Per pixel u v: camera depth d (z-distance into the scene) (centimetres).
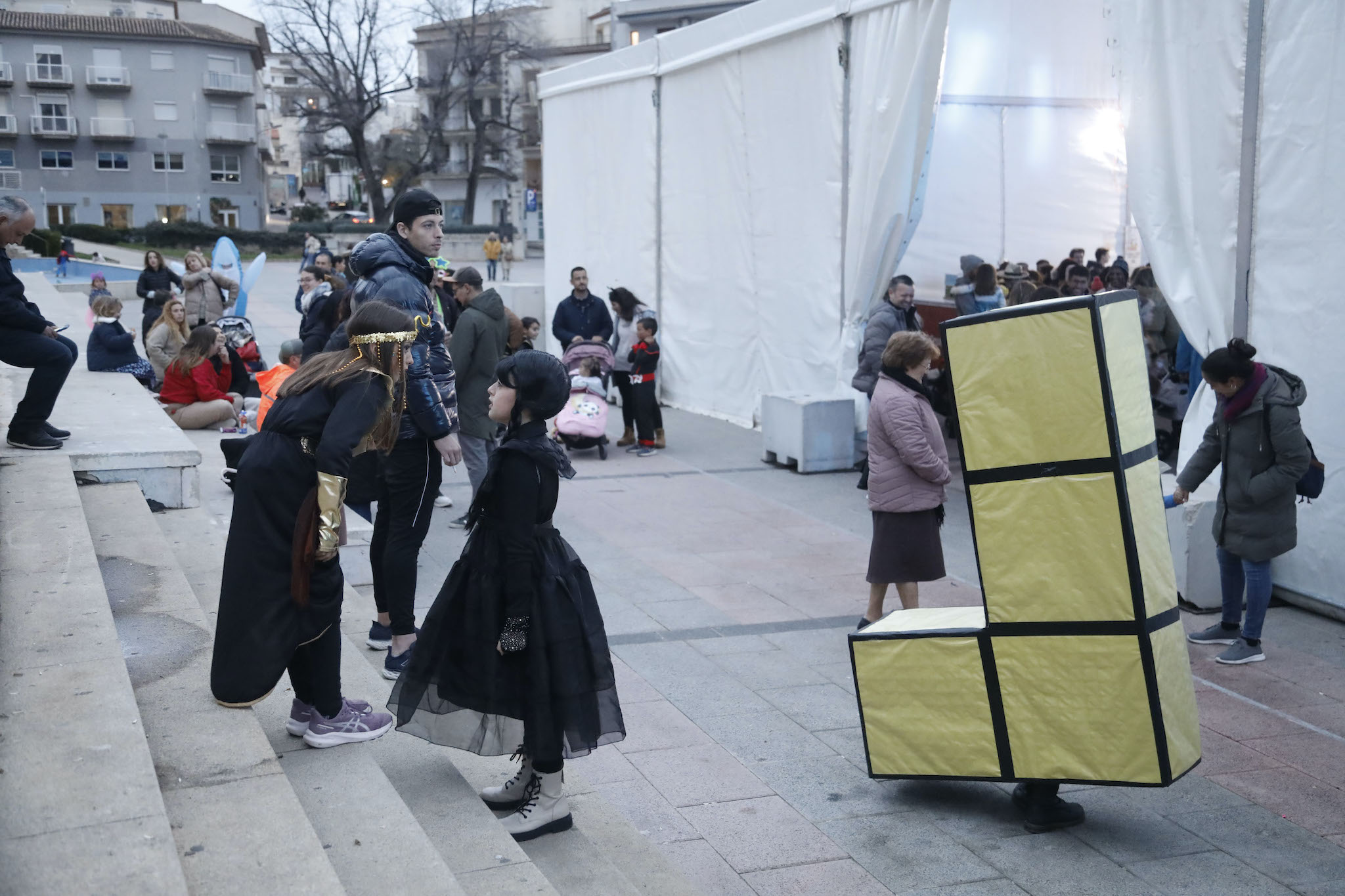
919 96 985
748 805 435
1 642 348
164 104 6438
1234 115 671
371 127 7769
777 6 1145
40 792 261
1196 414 714
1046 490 397
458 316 812
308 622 342
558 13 7762
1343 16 612
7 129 6181
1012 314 396
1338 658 594
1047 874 385
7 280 604
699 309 1371
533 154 7081
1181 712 406
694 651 605
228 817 283
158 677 368
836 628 643
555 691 362
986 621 416
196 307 1567
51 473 572
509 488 355
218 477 771
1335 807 434
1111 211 1630
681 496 975
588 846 370
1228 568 600
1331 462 642
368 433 334
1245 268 679
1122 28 723
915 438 573
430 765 393
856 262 1064
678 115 1362
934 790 450
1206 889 375
